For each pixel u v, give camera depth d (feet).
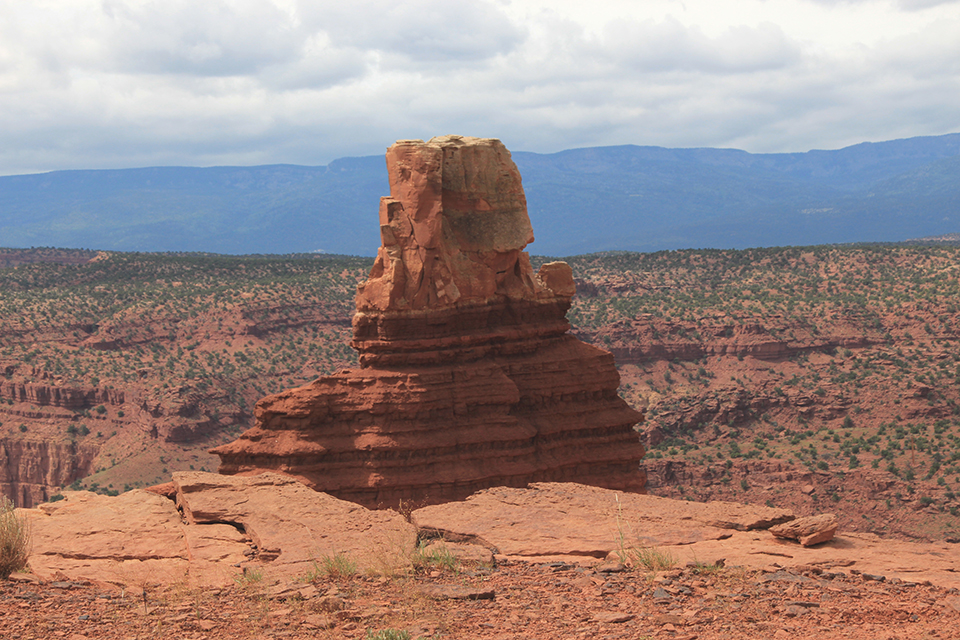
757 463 362.12
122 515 62.59
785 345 513.04
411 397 107.24
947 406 415.85
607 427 117.19
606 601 43.62
